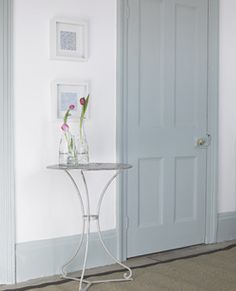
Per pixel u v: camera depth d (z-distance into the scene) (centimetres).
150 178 377
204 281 311
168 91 385
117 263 350
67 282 309
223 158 425
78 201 337
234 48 427
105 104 348
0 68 302
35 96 316
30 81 314
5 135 305
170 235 390
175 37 388
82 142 312
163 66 381
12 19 305
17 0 307
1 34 302
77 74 334
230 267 342
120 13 352
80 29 333
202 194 411
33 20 314
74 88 331
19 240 313
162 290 294
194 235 407
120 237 357
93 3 339
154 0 374
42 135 320
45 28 319
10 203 307
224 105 423
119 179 355
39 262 320
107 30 347
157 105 379
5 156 306
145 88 371
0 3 301
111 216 354
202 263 353
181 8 391
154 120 377
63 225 331
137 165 368
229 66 424
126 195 362
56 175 327
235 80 429
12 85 306
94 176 344
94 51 341
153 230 379
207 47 409
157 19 376
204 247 404
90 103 340
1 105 304
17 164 311
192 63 400
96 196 346
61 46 325
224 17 419
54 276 323
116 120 354
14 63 308
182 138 395
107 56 348
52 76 323
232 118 428
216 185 417
